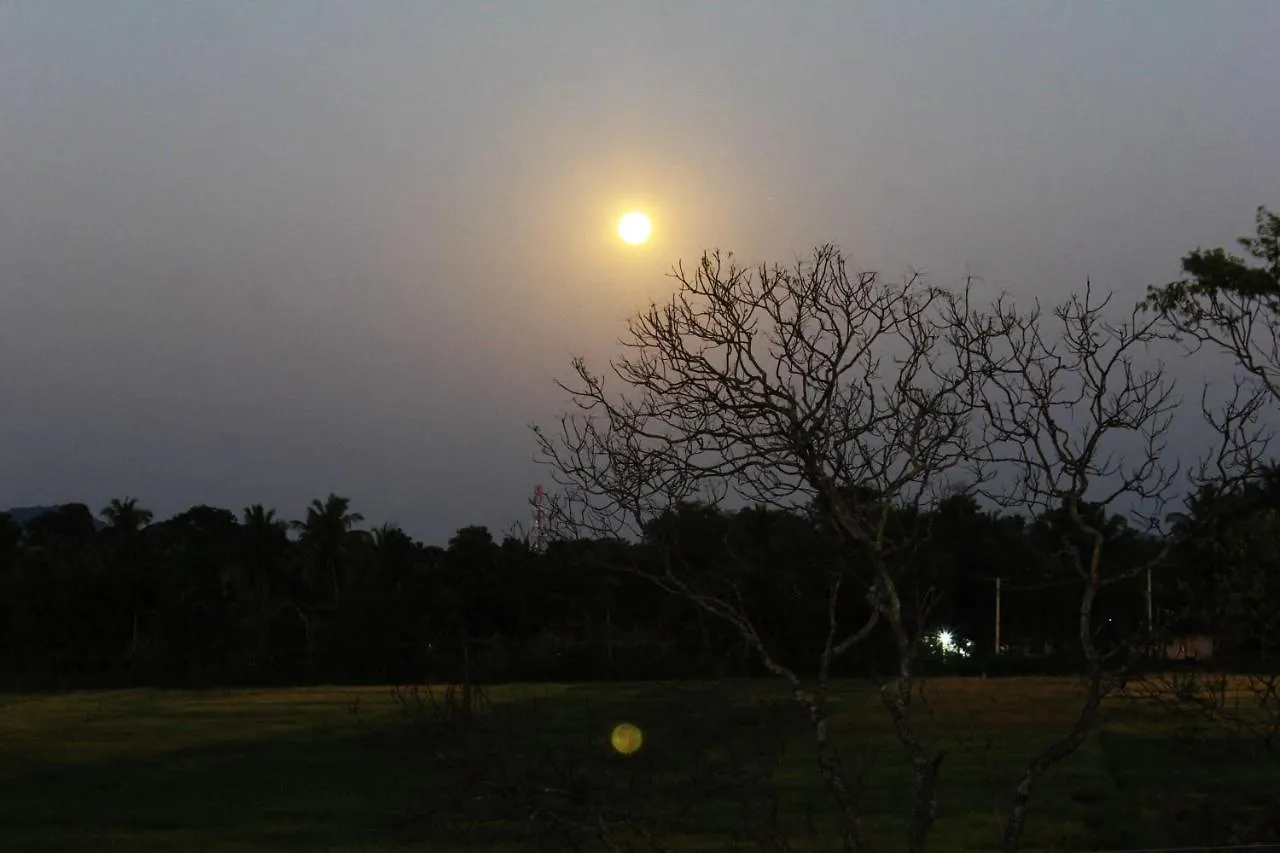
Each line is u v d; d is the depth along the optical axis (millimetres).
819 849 14297
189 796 27234
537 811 7973
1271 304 10031
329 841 20422
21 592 77500
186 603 80812
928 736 20031
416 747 8398
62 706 55344
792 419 7422
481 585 62906
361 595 70500
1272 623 10094
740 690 8547
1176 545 7598
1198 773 22047
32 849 21531
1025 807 7605
